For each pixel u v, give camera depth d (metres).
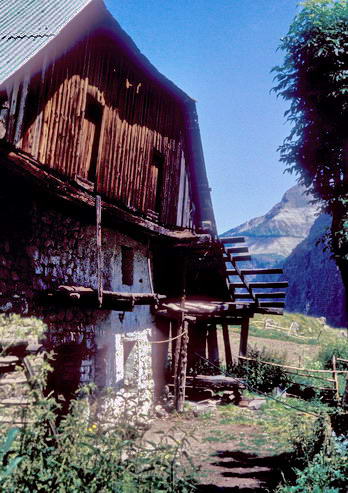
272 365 14.96
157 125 12.01
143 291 12.06
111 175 9.83
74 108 8.49
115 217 9.71
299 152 8.72
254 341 27.52
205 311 12.32
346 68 8.31
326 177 8.47
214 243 12.20
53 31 7.30
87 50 9.01
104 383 9.47
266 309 13.63
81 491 3.13
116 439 3.56
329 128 8.33
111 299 8.25
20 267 7.06
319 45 8.35
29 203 7.38
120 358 10.33
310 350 26.91
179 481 3.55
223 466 7.23
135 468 3.50
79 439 3.50
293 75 8.91
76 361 8.81
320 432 6.41
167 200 12.45
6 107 6.44
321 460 5.27
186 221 13.56
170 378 13.26
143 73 11.30
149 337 12.20
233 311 13.64
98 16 8.80
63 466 3.17
